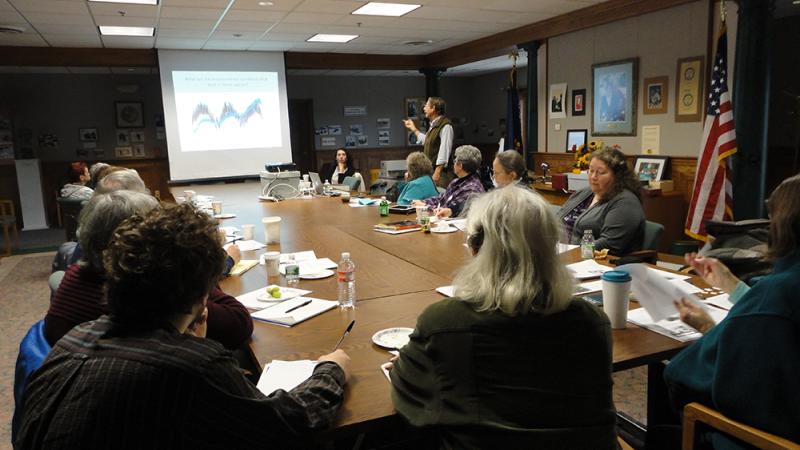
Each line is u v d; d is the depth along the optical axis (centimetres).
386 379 126
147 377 80
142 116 959
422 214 342
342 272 180
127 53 717
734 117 430
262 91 781
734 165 432
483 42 749
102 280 134
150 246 87
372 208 419
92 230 133
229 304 150
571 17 596
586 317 99
